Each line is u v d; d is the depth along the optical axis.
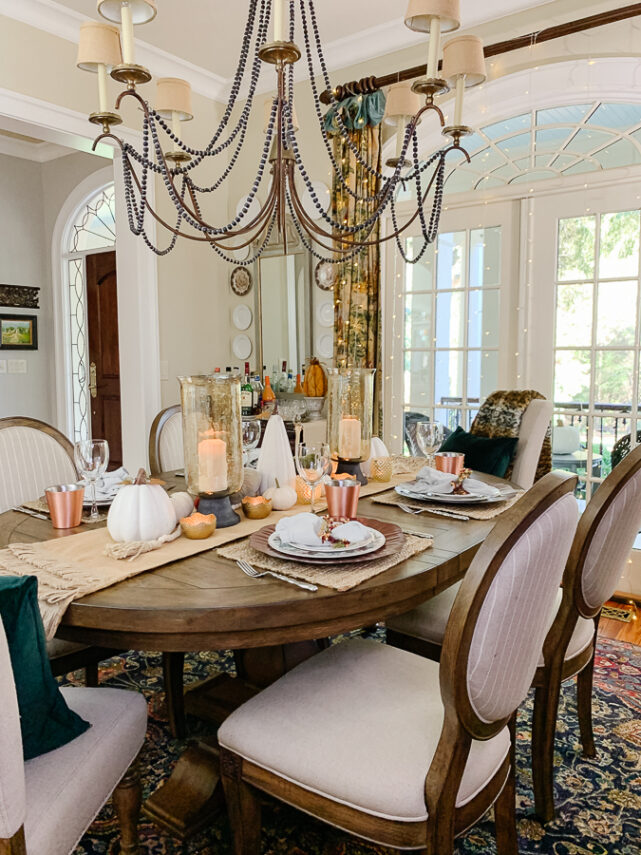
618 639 2.68
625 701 2.18
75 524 1.62
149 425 4.00
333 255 3.90
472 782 1.11
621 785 1.74
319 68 3.88
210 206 4.34
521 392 2.90
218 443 1.54
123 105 3.70
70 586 1.16
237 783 1.24
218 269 4.46
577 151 3.20
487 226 3.50
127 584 1.20
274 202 1.85
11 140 5.33
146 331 3.96
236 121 4.37
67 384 5.74
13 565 1.29
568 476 1.11
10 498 2.05
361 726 1.17
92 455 1.66
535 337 3.38
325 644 2.01
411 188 3.72
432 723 1.17
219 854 1.50
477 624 0.99
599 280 3.18
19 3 3.14
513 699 1.13
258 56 1.56
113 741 1.18
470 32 3.36
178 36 3.61
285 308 4.21
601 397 3.23
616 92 3.00
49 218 5.68
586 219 3.19
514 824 1.34
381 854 1.50
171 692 1.92
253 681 1.98
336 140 3.81
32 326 5.62
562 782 1.75
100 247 5.42
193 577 1.24
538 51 3.16
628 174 3.03
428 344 3.78
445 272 3.67
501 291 3.49
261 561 1.31
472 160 3.52
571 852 1.50
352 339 3.79
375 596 1.18
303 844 1.54
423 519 1.68
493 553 0.97
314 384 3.98
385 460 2.12
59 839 0.99
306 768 1.12
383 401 3.93
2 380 5.45
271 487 1.83
